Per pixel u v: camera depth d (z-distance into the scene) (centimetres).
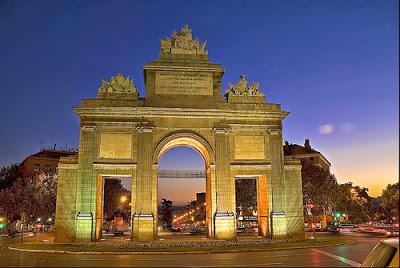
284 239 4841
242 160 5112
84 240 4666
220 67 5309
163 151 5388
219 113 5103
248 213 10838
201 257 3247
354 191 12925
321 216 10069
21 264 2833
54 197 8750
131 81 5222
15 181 9725
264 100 5366
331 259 3036
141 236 4697
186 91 5209
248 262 2881
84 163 4866
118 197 10869
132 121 5019
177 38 5422
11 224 9512
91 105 5038
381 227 7594
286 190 5181
